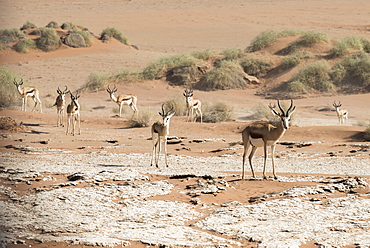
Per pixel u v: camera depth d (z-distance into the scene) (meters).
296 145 51.41
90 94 115.38
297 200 26.78
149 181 31.53
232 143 54.50
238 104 103.12
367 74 112.62
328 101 99.75
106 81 123.44
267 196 28.09
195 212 25.33
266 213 24.64
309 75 117.56
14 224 22.31
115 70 139.88
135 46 181.62
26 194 27.66
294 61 128.50
